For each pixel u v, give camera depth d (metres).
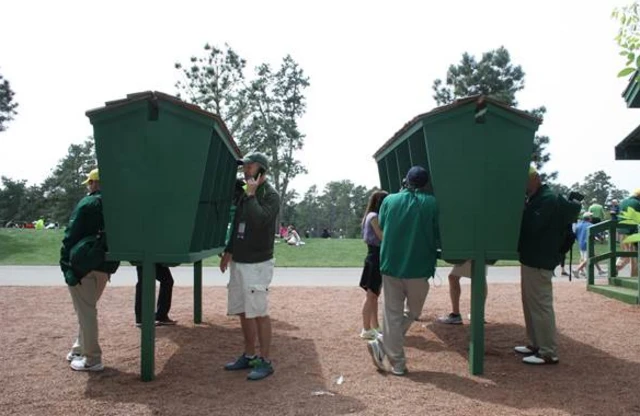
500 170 5.57
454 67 38.59
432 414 4.40
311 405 4.58
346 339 6.88
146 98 5.08
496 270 16.72
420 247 5.36
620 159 8.38
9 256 18.64
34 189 72.12
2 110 36.09
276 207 5.40
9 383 5.12
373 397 4.79
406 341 6.87
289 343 6.66
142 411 4.43
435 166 5.52
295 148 43.72
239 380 5.25
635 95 6.41
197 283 7.91
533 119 5.56
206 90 35.59
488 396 4.85
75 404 4.58
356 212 102.69
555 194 5.74
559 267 17.20
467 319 8.19
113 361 5.84
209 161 5.92
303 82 43.06
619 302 8.94
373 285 6.81
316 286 11.87
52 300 9.59
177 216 5.18
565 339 6.82
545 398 4.81
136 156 5.16
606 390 5.04
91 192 5.75
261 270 5.36
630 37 3.75
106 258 5.19
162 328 7.46
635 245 10.84
